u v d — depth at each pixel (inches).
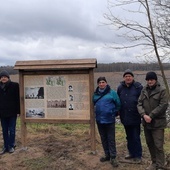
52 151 152.8
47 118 148.4
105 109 131.0
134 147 137.9
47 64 144.2
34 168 135.0
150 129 122.3
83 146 161.3
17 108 153.0
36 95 149.3
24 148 152.3
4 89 149.6
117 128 225.1
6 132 153.0
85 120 144.5
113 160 132.3
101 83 132.4
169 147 163.9
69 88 145.6
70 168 133.1
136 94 133.0
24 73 149.4
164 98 118.6
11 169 135.3
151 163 133.8
